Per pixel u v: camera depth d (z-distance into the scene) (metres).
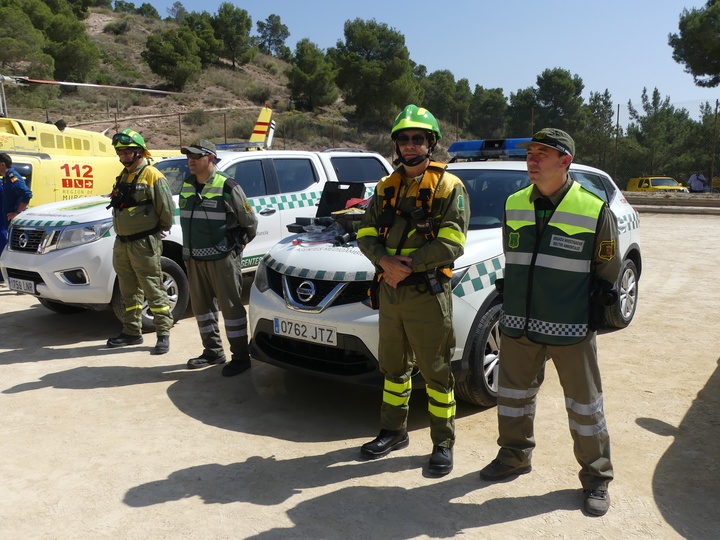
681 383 4.66
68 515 3.06
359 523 2.96
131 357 5.52
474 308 3.99
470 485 3.29
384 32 48.25
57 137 12.12
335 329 3.93
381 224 3.29
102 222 5.99
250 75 63.53
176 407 4.39
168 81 51.22
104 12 79.56
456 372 3.93
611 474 3.07
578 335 2.95
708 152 26.55
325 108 50.16
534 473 3.41
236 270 4.93
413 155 3.17
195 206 4.82
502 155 5.98
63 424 4.11
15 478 3.42
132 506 3.13
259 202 7.20
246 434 3.96
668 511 3.02
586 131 29.98
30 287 6.15
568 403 3.10
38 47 45.66
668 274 8.73
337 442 3.84
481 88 62.09
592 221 2.90
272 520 2.99
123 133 5.28
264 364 5.29
